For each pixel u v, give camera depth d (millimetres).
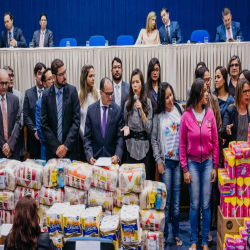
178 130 3459
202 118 3305
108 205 3020
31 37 7973
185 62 4992
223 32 6438
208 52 4992
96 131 3518
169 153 3455
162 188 2994
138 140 3547
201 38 6699
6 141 3893
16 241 2176
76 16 7883
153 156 3596
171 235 3750
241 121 3443
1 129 3877
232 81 4422
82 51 4965
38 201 3105
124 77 5008
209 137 3287
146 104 3549
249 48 4973
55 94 3568
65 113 3566
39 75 4340
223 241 3119
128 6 7809
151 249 2939
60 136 3611
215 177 3355
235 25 6441
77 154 3834
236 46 4969
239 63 4324
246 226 2988
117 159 3375
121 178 2986
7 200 3059
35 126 4281
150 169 3680
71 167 3049
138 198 3029
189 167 3375
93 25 7895
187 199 4207
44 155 4078
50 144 3553
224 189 3100
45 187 3100
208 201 3379
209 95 3672
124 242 2729
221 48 4980
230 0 7719
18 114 4023
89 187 3049
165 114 3490
